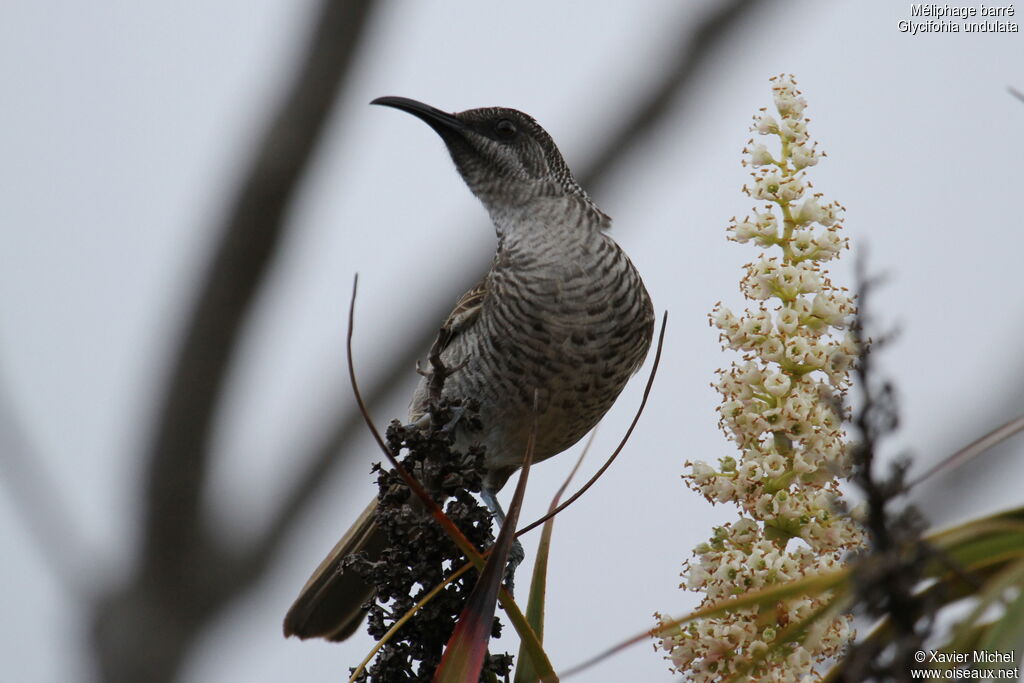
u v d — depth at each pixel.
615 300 4.56
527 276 4.56
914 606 2.92
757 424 4.34
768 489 4.29
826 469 4.20
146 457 4.68
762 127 4.41
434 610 4.42
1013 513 3.29
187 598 4.71
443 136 4.59
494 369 4.56
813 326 4.39
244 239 4.64
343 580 4.59
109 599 4.71
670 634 4.20
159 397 4.67
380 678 4.42
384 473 4.43
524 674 4.41
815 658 4.04
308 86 4.63
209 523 4.70
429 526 4.42
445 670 4.13
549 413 4.57
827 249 4.40
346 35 4.63
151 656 4.71
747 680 3.97
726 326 4.39
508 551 4.26
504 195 4.58
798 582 3.49
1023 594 2.94
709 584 4.17
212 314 4.65
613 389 4.57
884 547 2.94
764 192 4.40
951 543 3.19
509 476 4.60
